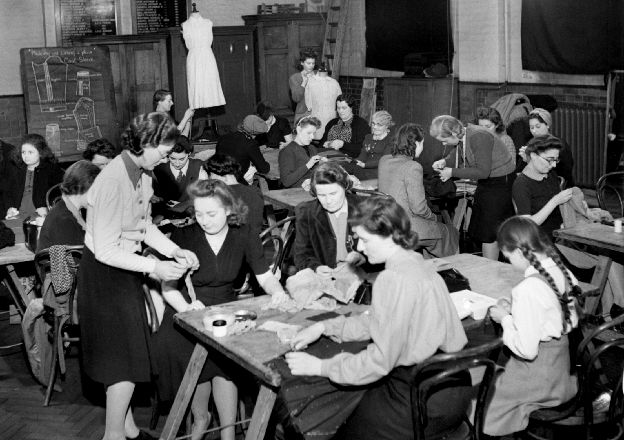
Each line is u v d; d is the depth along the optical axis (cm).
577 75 862
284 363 293
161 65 1108
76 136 1034
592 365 303
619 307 495
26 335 445
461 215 631
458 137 553
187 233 369
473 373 343
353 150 768
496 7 926
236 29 1155
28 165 624
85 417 415
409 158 500
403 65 1095
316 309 338
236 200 361
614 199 822
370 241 279
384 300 272
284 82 1214
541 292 304
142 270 332
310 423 282
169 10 1195
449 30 1005
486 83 959
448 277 362
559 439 363
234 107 1180
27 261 486
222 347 302
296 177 630
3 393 446
